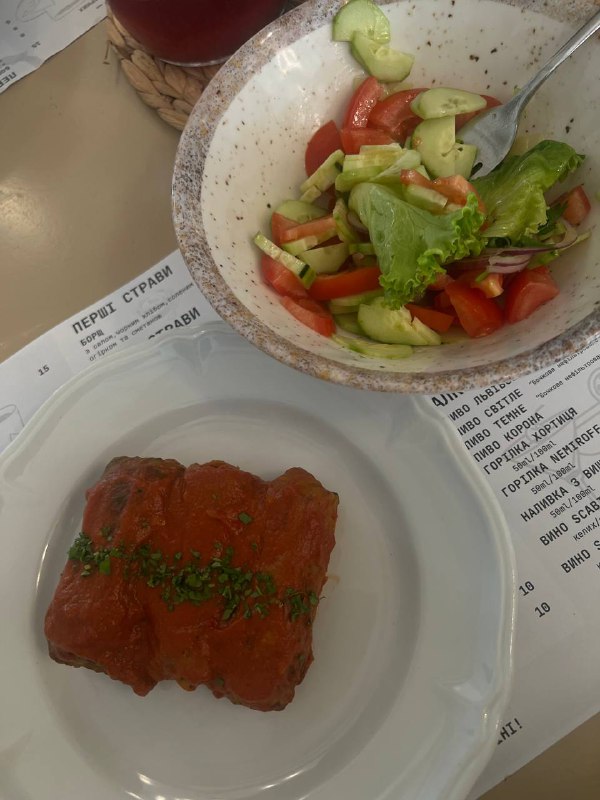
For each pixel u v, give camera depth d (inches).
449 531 11.4
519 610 11.1
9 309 14.3
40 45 16.4
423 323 11.0
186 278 14.1
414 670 10.8
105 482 11.6
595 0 10.3
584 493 11.7
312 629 11.1
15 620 11.6
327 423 12.5
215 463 11.8
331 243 11.9
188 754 10.8
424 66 12.1
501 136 11.6
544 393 12.4
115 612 10.5
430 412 11.7
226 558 10.7
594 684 10.6
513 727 10.5
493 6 11.0
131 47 15.7
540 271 10.6
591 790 10.2
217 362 12.8
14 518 12.1
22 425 13.3
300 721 10.8
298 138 12.4
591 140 11.0
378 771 10.3
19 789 10.6
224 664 10.3
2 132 15.9
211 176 10.7
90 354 13.7
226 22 13.8
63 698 11.2
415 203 10.9
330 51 11.7
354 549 11.7
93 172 15.3
